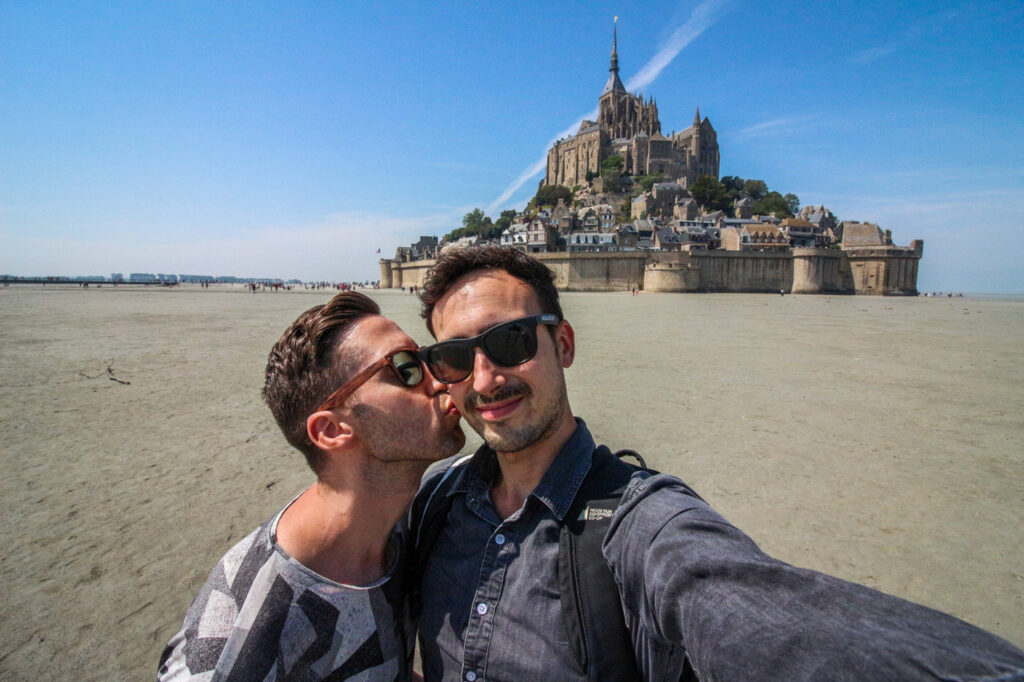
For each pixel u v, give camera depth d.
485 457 2.21
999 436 10.02
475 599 1.85
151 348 21.80
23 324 32.16
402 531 2.20
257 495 7.29
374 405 1.67
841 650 1.03
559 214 125.81
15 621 4.63
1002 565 5.52
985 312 53.75
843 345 23.78
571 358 2.22
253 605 1.58
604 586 1.65
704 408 12.05
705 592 1.30
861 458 8.79
